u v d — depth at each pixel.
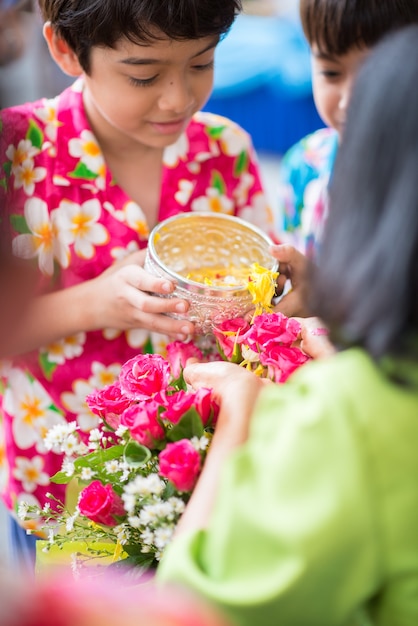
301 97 3.60
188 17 1.12
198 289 1.11
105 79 1.21
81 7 1.15
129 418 0.92
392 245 0.62
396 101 0.64
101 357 1.36
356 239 0.65
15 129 1.29
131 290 1.20
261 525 0.64
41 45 1.99
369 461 0.64
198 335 1.24
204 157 1.42
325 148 1.76
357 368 0.67
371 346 0.64
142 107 1.22
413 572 0.64
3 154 1.09
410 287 0.62
